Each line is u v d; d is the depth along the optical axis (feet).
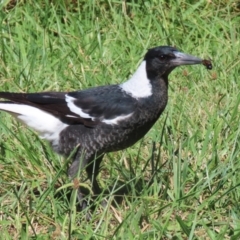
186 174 37.01
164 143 40.73
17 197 33.76
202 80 49.19
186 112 44.52
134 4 56.95
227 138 40.70
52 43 52.75
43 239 32.86
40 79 47.98
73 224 33.04
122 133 36.42
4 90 46.70
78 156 36.68
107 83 47.80
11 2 56.90
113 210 34.45
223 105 46.14
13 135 40.14
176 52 36.99
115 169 38.91
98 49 52.37
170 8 57.36
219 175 37.55
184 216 35.14
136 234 32.96
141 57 51.37
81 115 36.17
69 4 56.90
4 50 50.93
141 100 36.52
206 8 57.52
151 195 36.40
